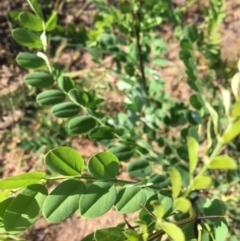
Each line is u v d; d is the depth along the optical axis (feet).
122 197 0.65
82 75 2.30
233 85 0.47
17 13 1.14
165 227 0.50
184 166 1.03
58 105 0.98
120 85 1.48
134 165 0.87
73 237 1.94
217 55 1.75
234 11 2.36
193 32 1.19
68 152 0.60
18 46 2.39
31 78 0.95
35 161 2.09
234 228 1.54
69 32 1.39
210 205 0.75
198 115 1.03
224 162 0.45
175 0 2.15
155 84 1.58
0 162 2.10
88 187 0.61
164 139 1.51
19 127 2.15
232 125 0.46
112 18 1.48
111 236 0.56
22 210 0.59
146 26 1.51
